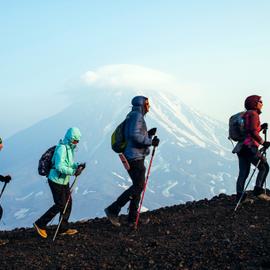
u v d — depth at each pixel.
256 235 10.58
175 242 10.70
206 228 11.70
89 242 11.35
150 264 9.29
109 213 12.66
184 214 13.45
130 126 12.33
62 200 12.22
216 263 8.98
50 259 10.20
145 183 12.63
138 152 12.46
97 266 9.46
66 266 9.60
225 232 11.10
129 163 12.48
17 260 10.29
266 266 8.52
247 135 13.62
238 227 11.48
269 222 11.65
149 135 12.98
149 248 10.39
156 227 12.29
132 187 12.52
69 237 12.01
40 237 12.31
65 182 12.27
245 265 8.69
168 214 13.66
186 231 11.60
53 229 13.36
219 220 12.38
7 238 12.62
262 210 12.98
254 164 13.72
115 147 12.66
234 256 9.23
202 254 9.55
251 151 13.59
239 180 13.83
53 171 12.14
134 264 9.41
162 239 11.05
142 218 13.26
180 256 9.58
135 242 10.97
